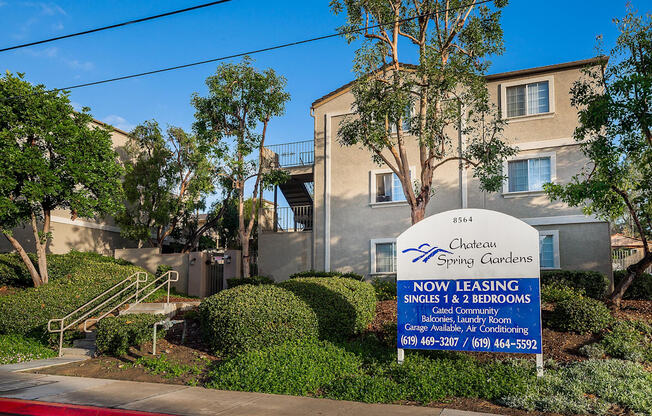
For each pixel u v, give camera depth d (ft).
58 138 57.06
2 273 62.75
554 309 39.34
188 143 82.74
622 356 32.65
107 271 59.31
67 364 37.01
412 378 28.43
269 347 34.53
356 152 69.21
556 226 58.03
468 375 28.55
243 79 68.90
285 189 81.92
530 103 61.00
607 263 55.57
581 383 26.68
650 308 43.55
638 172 44.06
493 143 52.13
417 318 31.27
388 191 67.21
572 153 58.18
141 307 49.85
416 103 63.93
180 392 28.25
